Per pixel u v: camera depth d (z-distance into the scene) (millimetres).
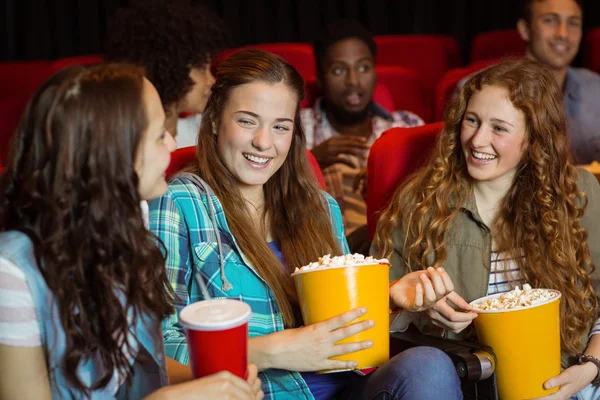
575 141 2590
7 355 966
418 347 1250
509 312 1258
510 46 3266
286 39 3830
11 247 968
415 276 1393
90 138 951
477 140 1479
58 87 965
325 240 1465
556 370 1315
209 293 1328
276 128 1366
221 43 2146
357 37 2516
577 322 1501
